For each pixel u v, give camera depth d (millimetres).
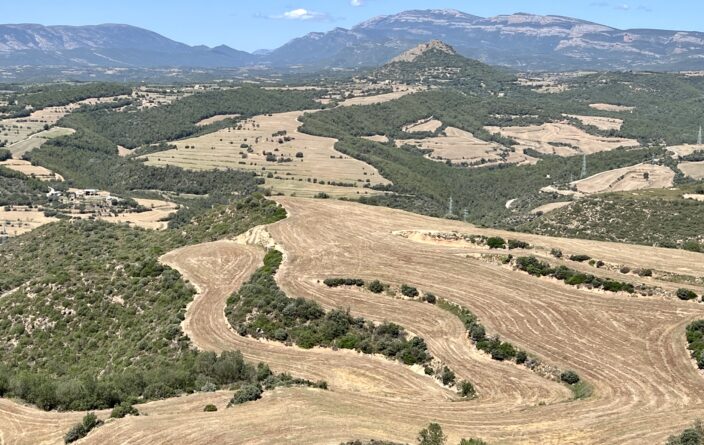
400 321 85062
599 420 59469
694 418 59000
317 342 83938
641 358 71500
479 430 58594
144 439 59281
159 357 86125
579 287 89875
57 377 88812
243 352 83938
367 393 70438
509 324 81000
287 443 56375
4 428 68625
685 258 96500
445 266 100375
